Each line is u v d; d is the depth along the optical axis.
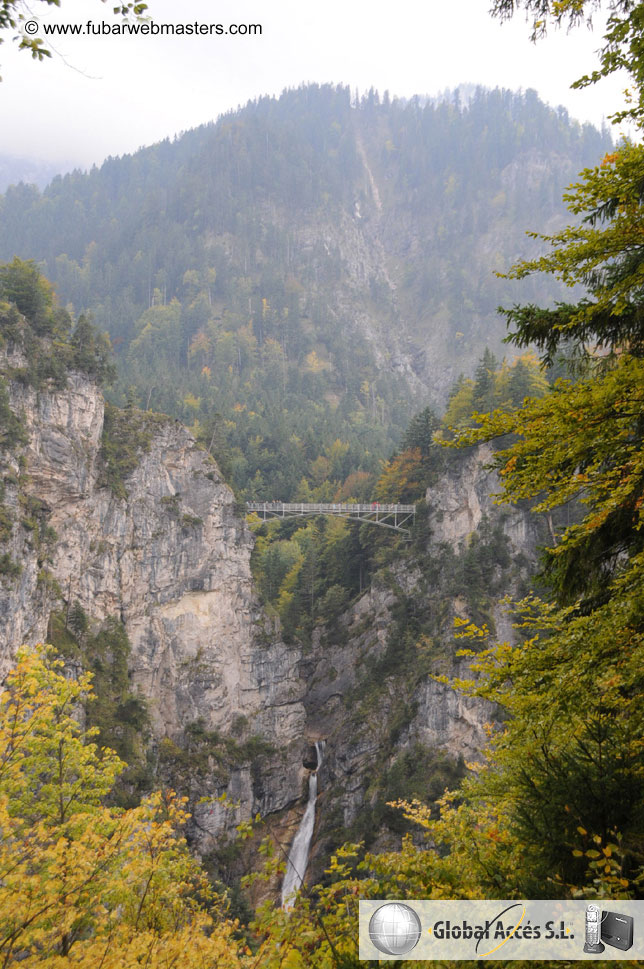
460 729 68.25
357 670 87.81
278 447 159.12
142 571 72.56
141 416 78.88
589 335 12.45
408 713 73.19
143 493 74.31
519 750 11.12
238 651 83.81
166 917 13.77
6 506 52.00
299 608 102.44
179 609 77.06
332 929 8.60
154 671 72.38
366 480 133.75
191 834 67.56
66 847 12.01
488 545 78.88
